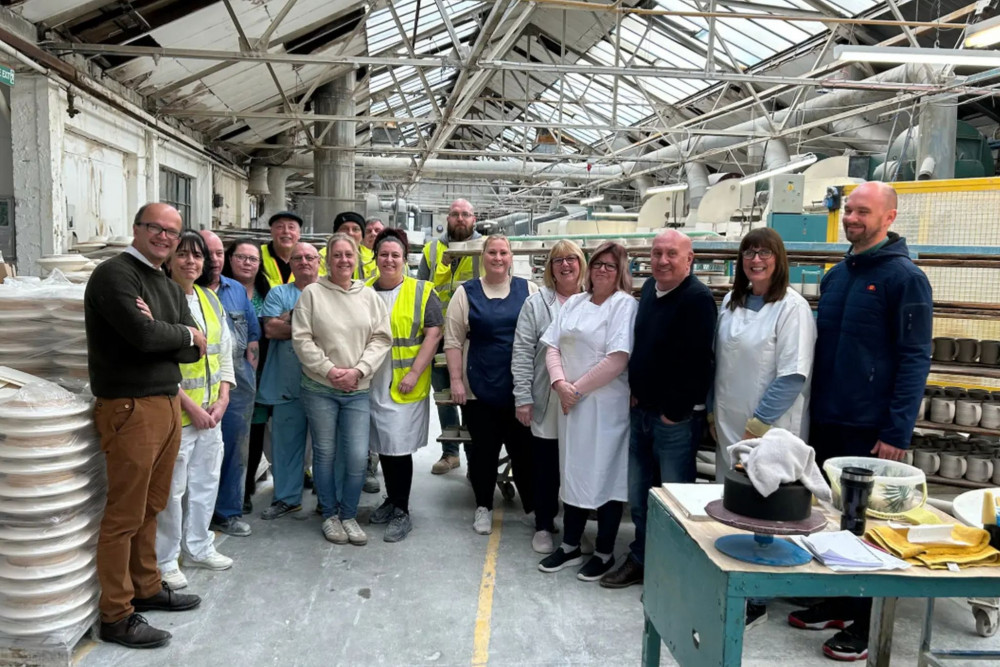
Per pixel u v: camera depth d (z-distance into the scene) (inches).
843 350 93.2
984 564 57.8
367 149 426.6
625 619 99.3
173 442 91.1
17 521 81.1
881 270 91.3
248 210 497.7
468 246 148.6
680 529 64.8
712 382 105.2
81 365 96.3
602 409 109.0
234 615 97.8
